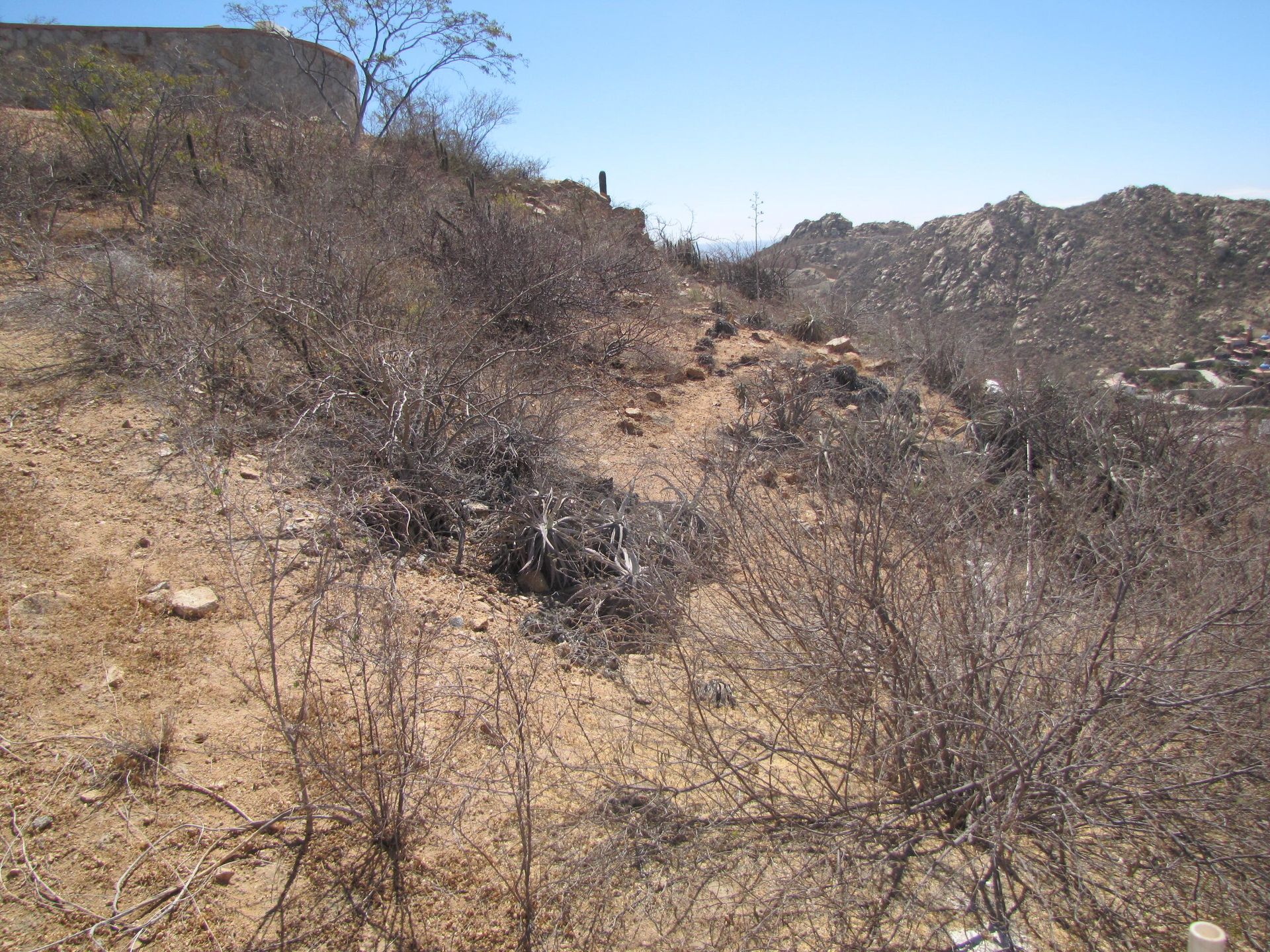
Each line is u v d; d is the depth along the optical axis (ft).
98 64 35.01
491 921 8.07
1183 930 8.17
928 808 9.17
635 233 50.06
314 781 9.35
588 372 29.14
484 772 9.73
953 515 10.84
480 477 17.66
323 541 13.97
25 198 28.78
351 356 18.61
